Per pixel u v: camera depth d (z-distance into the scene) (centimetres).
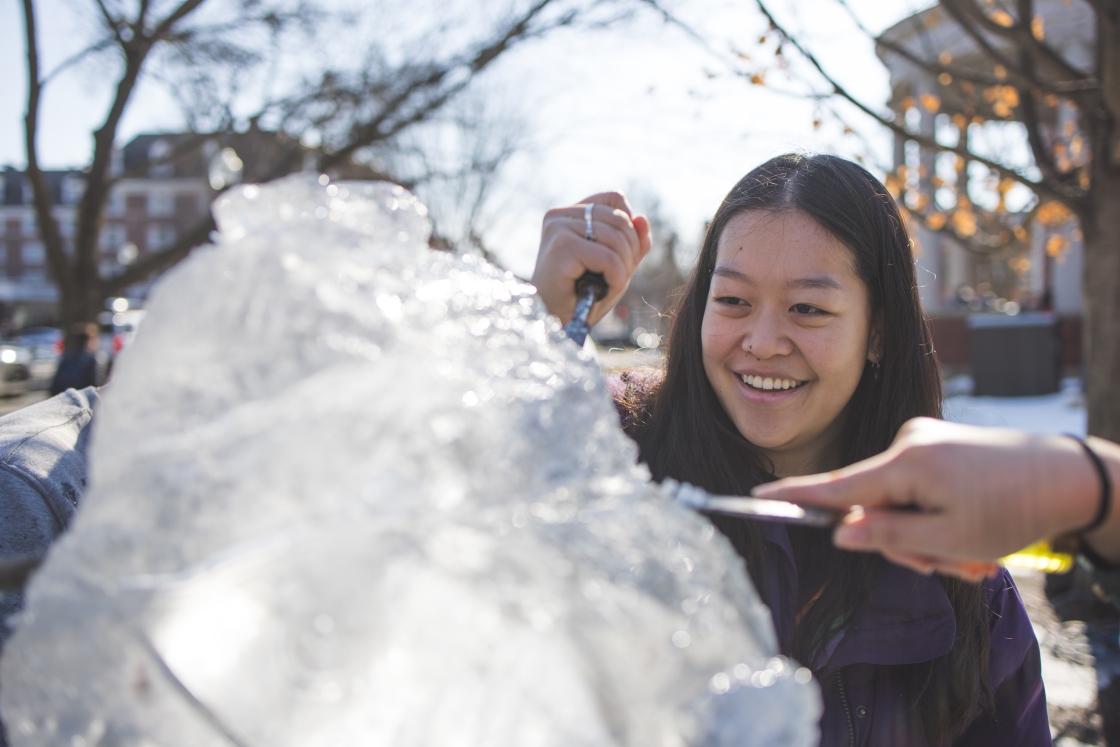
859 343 145
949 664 136
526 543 59
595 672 57
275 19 820
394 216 73
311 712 57
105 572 59
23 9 798
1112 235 463
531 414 66
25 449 120
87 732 60
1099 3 392
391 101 866
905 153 707
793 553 143
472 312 72
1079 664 375
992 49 464
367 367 60
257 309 61
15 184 5034
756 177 150
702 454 150
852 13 425
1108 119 461
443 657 57
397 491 57
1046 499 67
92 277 995
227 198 70
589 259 133
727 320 144
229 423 58
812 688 67
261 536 56
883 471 71
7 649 63
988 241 839
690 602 62
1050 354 1252
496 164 1131
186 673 58
